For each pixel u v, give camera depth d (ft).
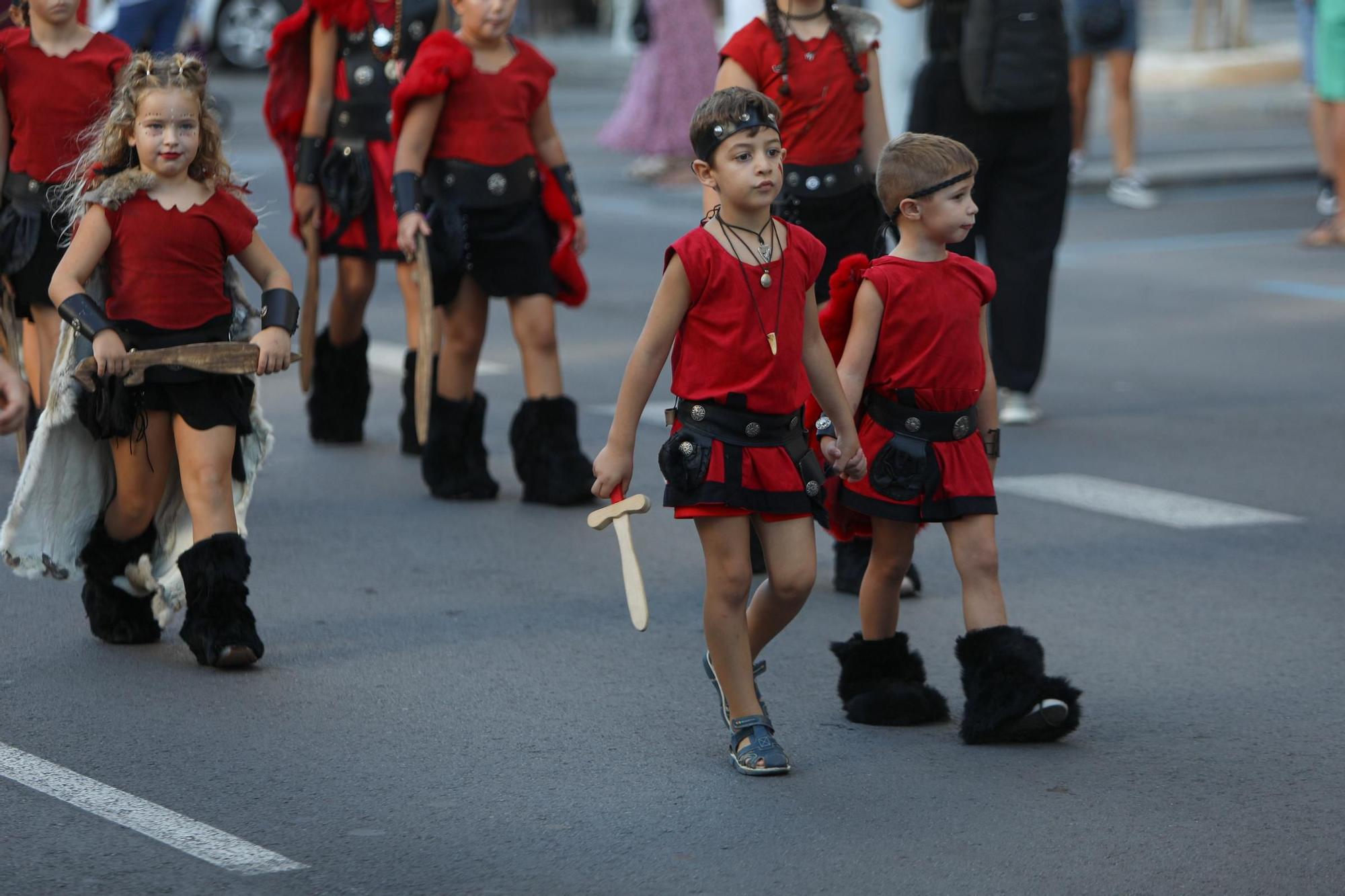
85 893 42.52
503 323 125.49
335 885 43.21
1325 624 65.10
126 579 61.41
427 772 50.65
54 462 59.16
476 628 64.23
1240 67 263.29
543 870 44.21
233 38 275.59
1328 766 51.52
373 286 91.35
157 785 49.39
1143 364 113.19
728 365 49.29
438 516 80.12
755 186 48.85
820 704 57.06
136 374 57.36
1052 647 62.59
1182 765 51.57
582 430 93.97
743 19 164.04
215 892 42.70
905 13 129.90
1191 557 73.67
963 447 53.52
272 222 158.81
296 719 54.80
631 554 48.83
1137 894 42.98
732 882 43.65
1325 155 164.86
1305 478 86.63
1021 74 89.92
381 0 88.58
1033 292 95.71
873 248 70.64
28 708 55.36
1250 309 129.90
